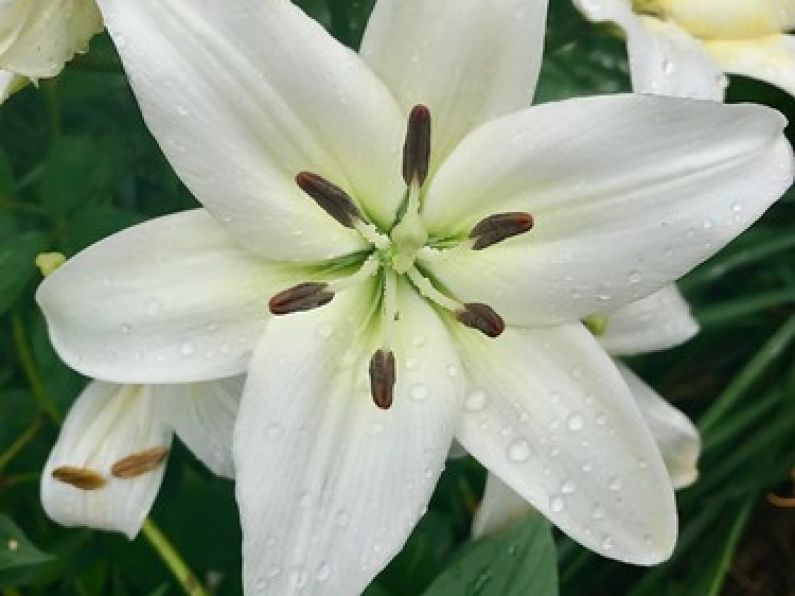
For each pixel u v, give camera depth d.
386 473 0.22
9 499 0.33
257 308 0.22
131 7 0.20
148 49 0.20
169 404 0.25
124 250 0.22
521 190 0.22
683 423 0.28
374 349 0.22
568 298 0.22
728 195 0.21
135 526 0.26
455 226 0.22
